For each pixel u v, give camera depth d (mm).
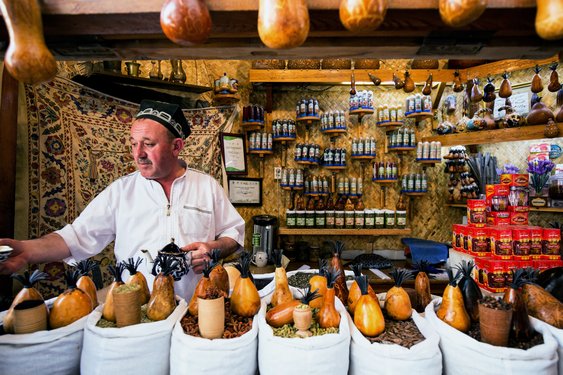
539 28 561
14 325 772
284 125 3174
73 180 2020
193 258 1197
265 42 559
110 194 1484
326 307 849
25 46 544
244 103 3377
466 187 3133
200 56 835
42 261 1174
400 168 3451
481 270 1866
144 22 648
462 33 716
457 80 2848
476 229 1927
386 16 632
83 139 2090
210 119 2859
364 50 783
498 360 720
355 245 3463
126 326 794
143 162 1330
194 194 1571
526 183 2037
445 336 805
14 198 1596
